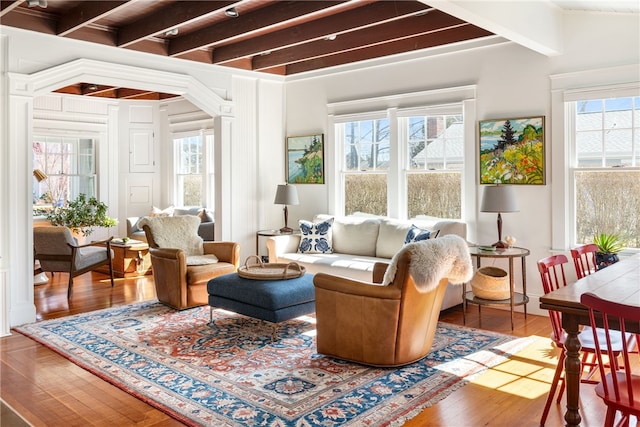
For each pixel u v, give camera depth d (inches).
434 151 228.7
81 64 202.4
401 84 235.6
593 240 187.8
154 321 187.9
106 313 199.8
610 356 81.2
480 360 145.6
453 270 140.2
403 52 229.9
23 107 186.1
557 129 191.5
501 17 153.0
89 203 281.0
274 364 143.1
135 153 359.6
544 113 194.9
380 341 136.6
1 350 157.5
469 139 214.2
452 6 135.4
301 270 180.9
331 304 143.2
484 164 209.9
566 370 94.3
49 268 233.8
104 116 347.9
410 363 141.9
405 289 133.4
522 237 201.8
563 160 190.7
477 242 213.8
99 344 161.5
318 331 147.6
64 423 109.3
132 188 359.3
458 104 216.8
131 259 279.9
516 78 201.5
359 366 141.2
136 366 142.1
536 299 198.8
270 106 275.4
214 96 249.1
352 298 138.8
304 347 157.9
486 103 209.6
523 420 109.5
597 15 181.8
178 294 200.8
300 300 166.4
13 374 137.6
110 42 208.2
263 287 164.7
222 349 156.2
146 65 223.9
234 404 117.3
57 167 337.4
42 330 176.9
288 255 233.9
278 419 109.7
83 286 253.3
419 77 229.5
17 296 185.2
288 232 260.5
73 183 344.5
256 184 270.2
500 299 181.6
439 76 223.1
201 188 342.6
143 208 363.6
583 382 115.6
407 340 138.3
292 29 213.0
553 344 159.8
